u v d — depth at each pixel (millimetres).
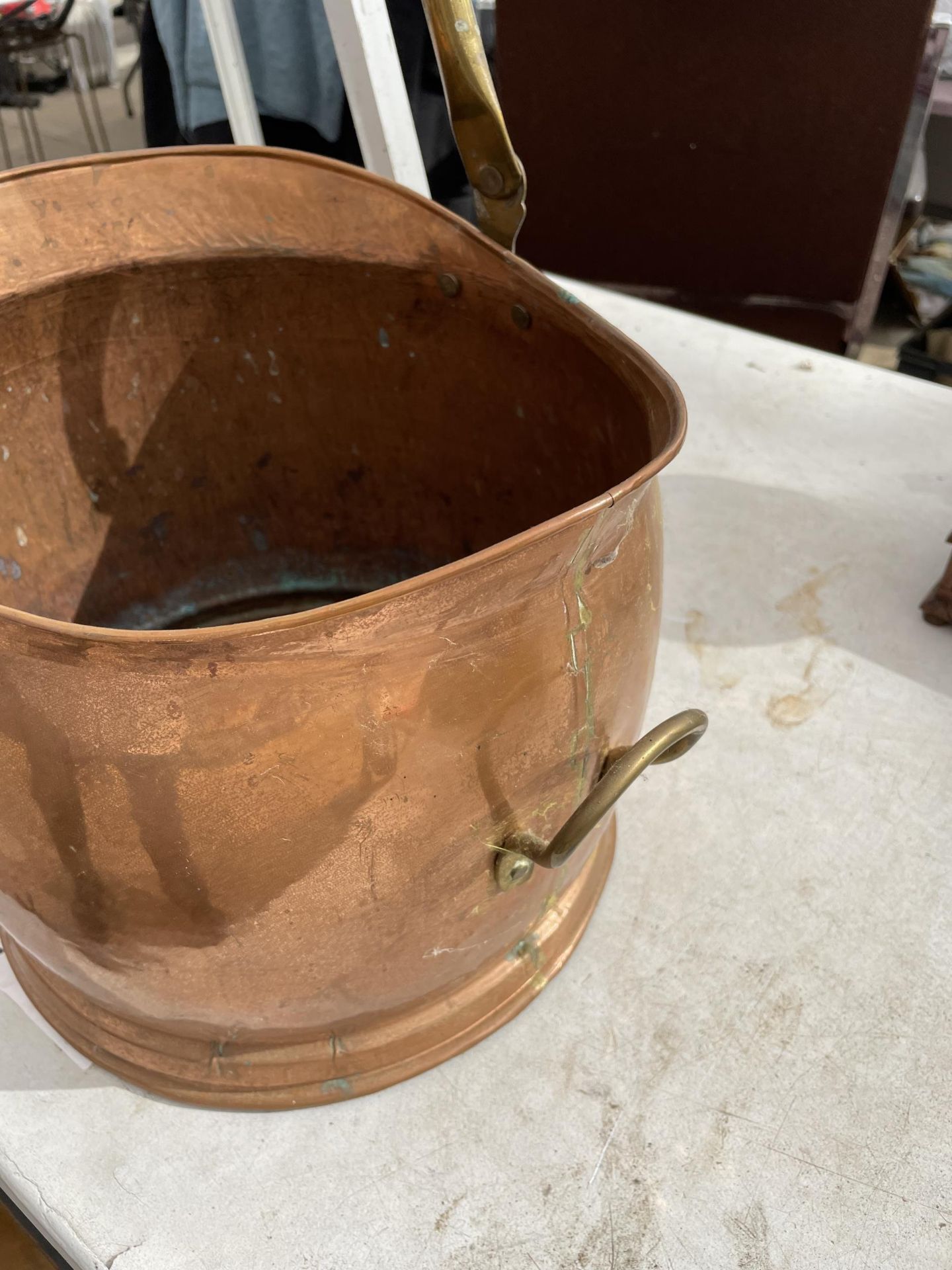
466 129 691
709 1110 672
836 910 789
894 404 1311
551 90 1910
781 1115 669
